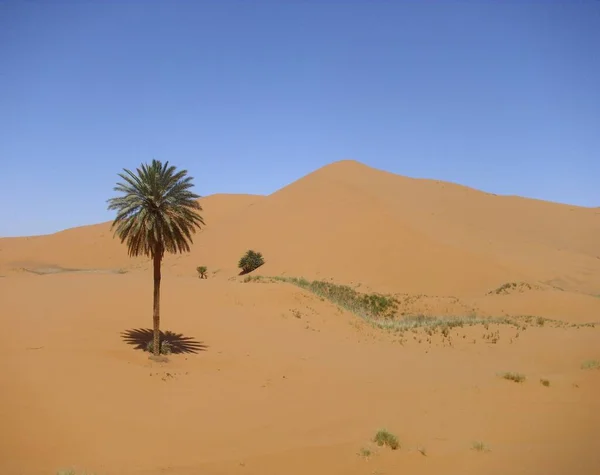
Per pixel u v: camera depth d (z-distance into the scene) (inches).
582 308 1619.1
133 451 426.9
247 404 593.0
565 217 3740.2
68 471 365.4
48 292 1025.5
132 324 902.4
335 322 1208.8
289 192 3314.5
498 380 718.5
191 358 784.3
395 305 1648.6
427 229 2559.1
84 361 661.9
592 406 551.8
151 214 747.4
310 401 619.5
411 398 627.5
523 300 1692.9
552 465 375.2
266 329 1037.8
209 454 429.1
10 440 414.3
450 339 1139.3
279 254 2448.3
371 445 435.2
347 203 2829.7
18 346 685.9
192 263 2827.3
